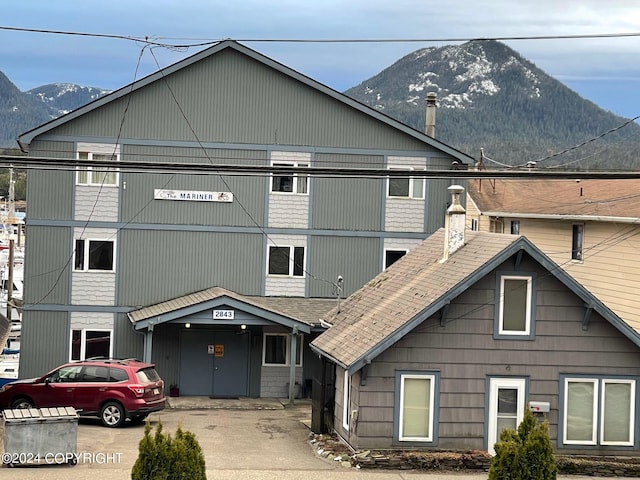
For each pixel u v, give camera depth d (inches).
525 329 885.8
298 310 1348.4
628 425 893.8
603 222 1365.7
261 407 1285.7
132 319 1300.4
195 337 1368.1
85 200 1349.7
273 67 1366.9
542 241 1536.7
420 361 874.1
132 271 1363.2
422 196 1414.9
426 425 874.1
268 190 1390.3
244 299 1300.4
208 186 1376.7
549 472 644.1
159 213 1366.9
